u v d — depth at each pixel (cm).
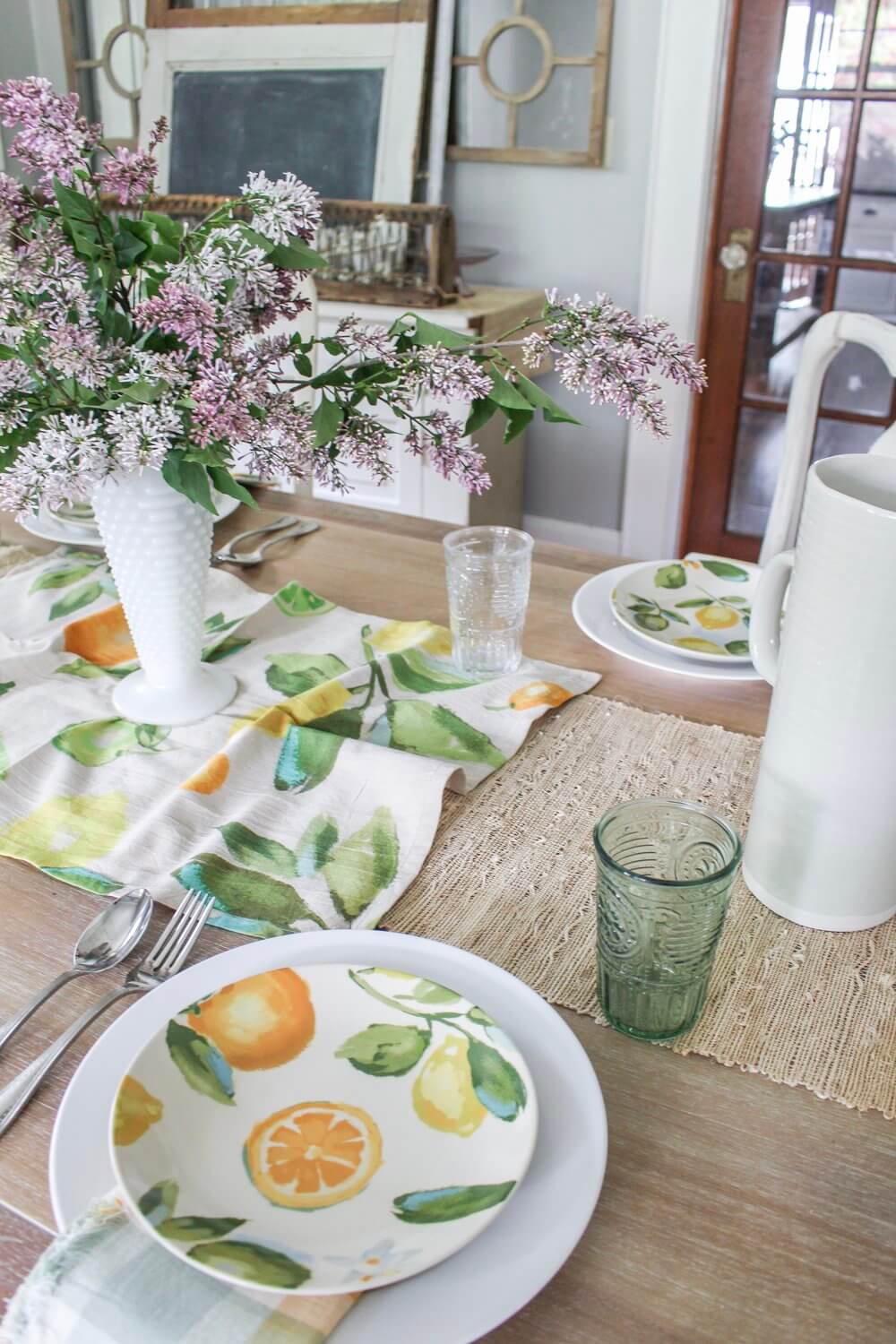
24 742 87
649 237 258
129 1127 49
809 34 229
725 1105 56
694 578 112
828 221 244
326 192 265
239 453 76
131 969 64
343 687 93
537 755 86
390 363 75
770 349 260
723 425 272
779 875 68
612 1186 51
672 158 248
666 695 95
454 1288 45
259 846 75
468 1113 51
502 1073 52
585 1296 46
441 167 261
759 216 249
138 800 80
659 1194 51
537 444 300
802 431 117
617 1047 59
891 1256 48
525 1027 57
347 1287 42
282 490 155
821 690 61
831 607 59
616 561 123
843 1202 51
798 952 66
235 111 270
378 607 112
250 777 82
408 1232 46
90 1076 54
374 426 79
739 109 241
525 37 252
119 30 289
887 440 95
